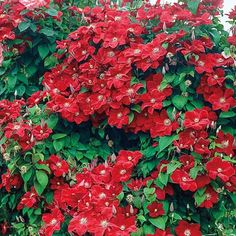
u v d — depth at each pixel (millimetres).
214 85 1188
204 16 1204
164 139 1135
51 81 1342
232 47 1227
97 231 1009
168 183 1134
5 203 1295
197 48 1173
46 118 1265
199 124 1084
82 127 1303
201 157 1102
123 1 1461
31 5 1315
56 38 1426
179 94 1211
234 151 1185
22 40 1361
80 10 1438
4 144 1217
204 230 1166
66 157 1240
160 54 1171
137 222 1107
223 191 1144
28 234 1242
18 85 1396
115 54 1264
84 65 1262
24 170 1177
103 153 1272
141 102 1216
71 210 1140
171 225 1125
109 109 1229
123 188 1142
